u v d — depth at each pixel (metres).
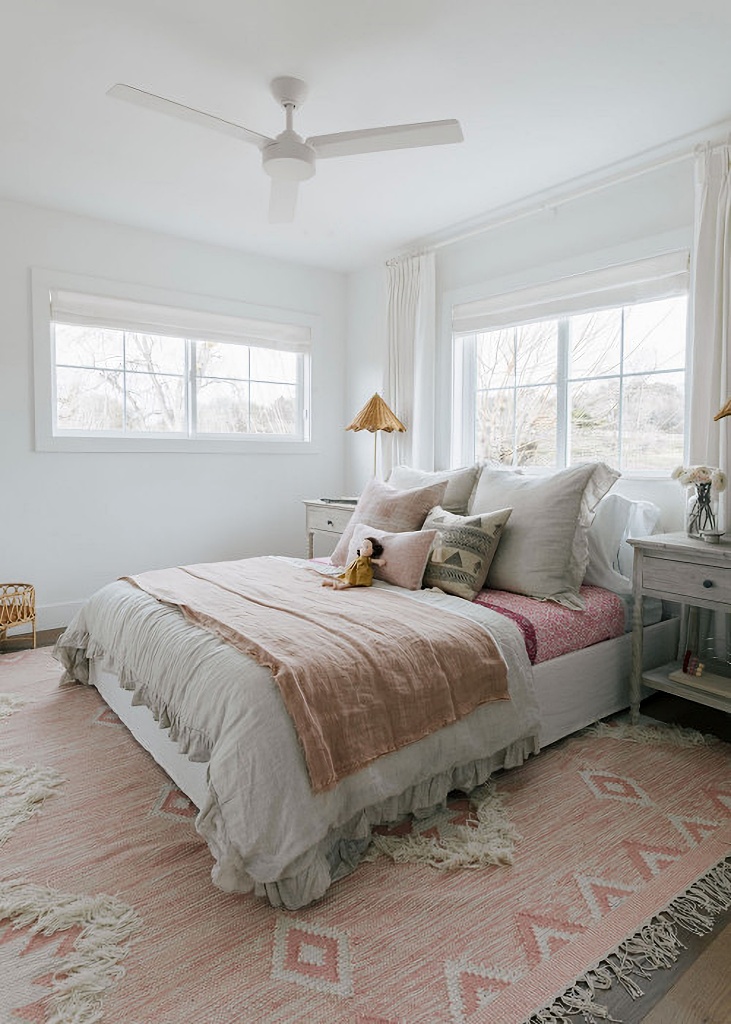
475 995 1.30
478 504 2.97
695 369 2.75
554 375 3.55
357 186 3.26
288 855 1.48
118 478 4.04
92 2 1.90
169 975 1.34
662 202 2.97
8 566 3.69
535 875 1.67
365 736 1.70
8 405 3.63
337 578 2.79
